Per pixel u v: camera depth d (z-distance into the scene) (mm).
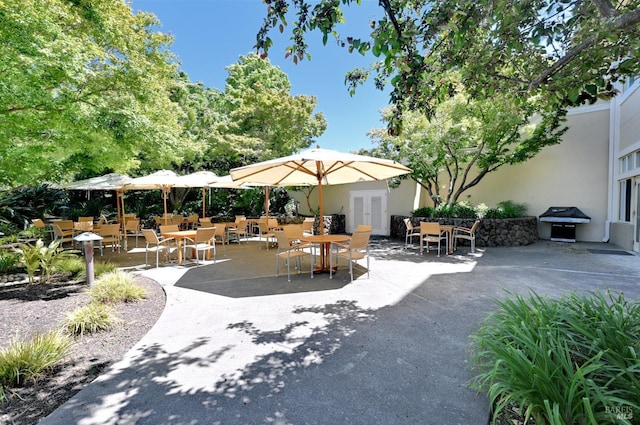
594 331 2148
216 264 6914
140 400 2184
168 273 6039
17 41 3693
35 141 5117
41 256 5148
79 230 9039
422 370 2527
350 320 3621
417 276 5625
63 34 4234
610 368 1710
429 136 8945
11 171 5062
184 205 14586
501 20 2654
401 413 2021
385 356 2766
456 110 8602
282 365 2641
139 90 5484
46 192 11969
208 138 12477
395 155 10305
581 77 2805
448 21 2299
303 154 5109
